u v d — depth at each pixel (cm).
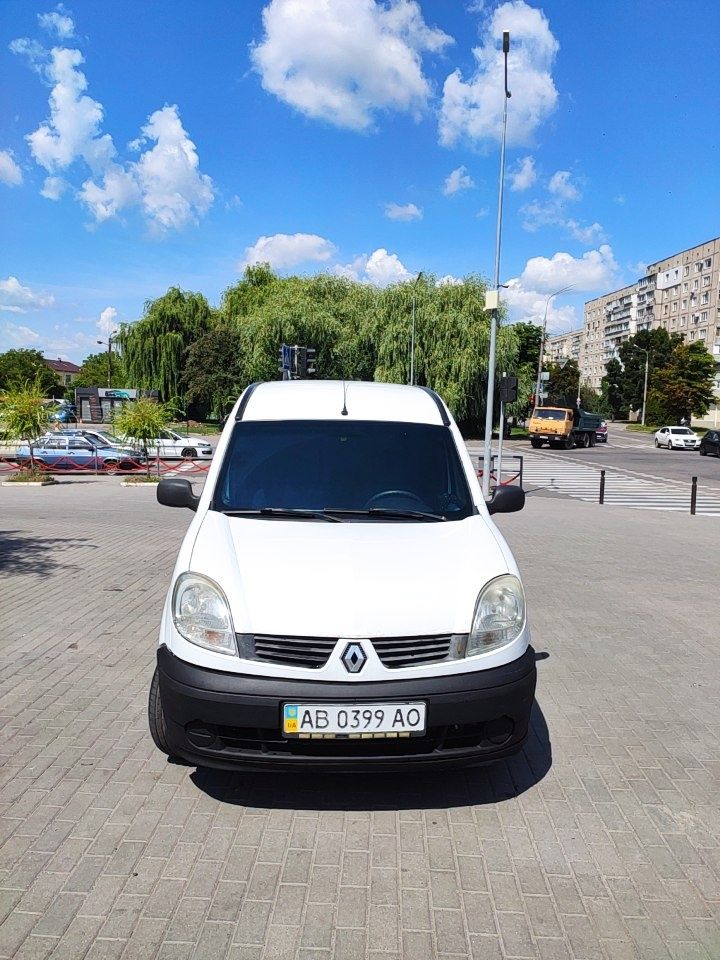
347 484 410
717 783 373
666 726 444
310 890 281
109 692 475
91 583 785
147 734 414
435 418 466
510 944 255
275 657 306
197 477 2392
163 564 893
